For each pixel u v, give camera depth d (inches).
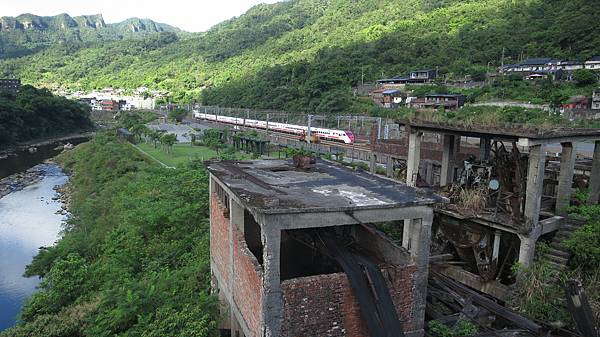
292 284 365.1
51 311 775.7
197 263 740.0
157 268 802.2
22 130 3272.6
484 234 630.5
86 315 705.0
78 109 4138.8
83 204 1503.4
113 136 2952.8
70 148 3080.7
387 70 3636.8
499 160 642.2
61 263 866.1
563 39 3097.9
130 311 568.4
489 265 611.2
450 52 3673.7
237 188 446.3
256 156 1865.2
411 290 419.2
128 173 1747.0
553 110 1786.4
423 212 412.2
